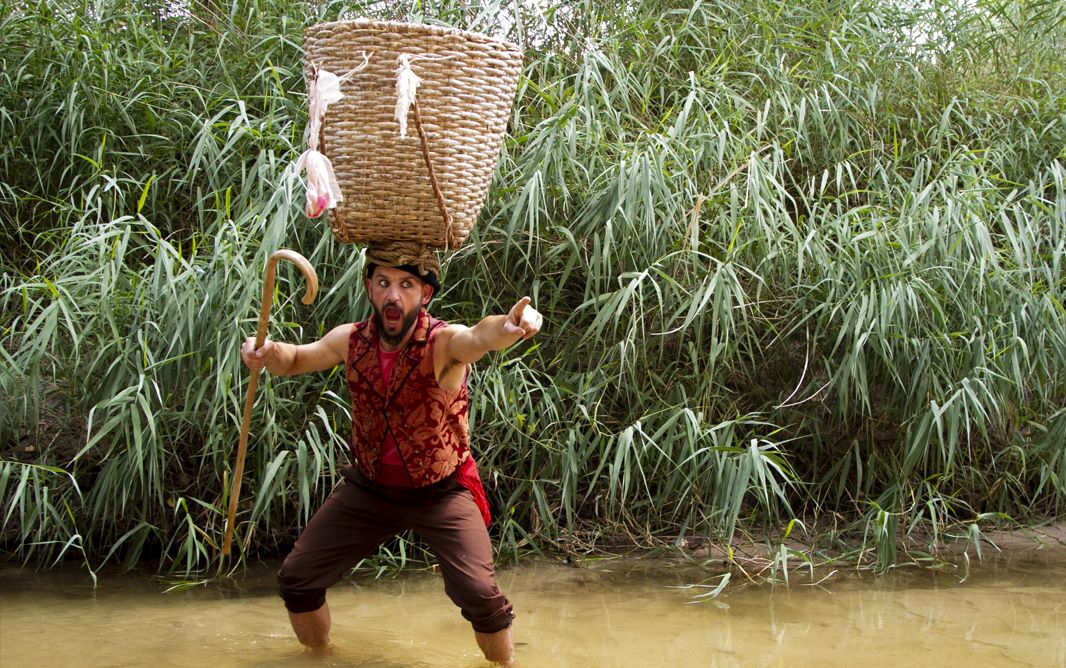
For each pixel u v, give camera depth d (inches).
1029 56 268.2
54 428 198.1
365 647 144.5
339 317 193.8
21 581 173.8
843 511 208.8
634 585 174.2
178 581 174.9
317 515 140.0
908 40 260.8
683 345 206.5
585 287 207.8
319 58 127.6
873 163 237.8
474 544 134.4
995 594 169.8
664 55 243.9
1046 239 220.2
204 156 217.2
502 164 203.3
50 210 214.7
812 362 206.7
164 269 189.0
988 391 196.4
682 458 188.4
